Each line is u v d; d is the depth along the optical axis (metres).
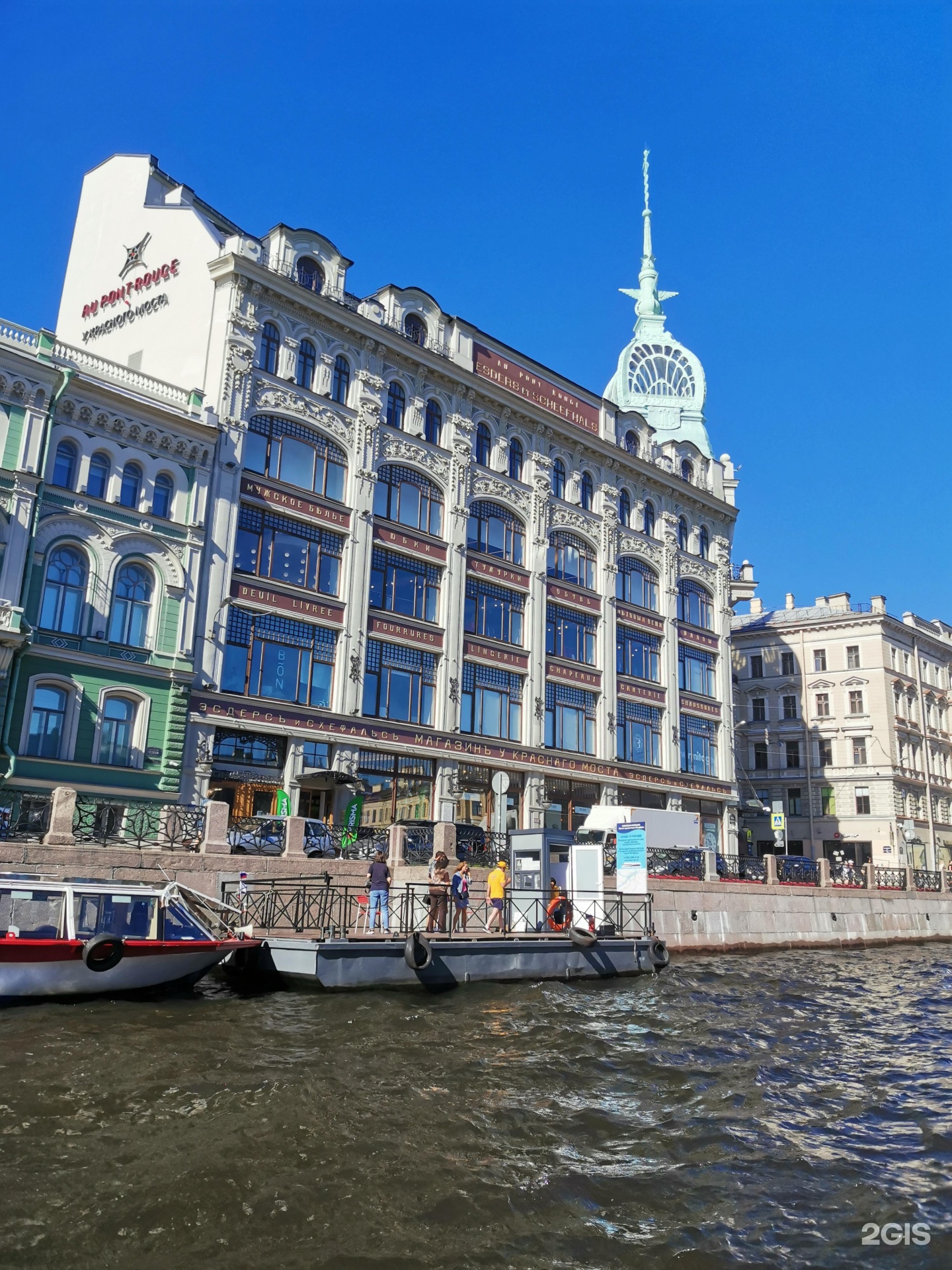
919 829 61.88
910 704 64.62
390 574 36.28
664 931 28.94
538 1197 9.62
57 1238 8.26
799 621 65.38
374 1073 13.21
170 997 16.88
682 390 57.88
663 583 47.88
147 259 36.41
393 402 37.81
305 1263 8.11
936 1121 12.78
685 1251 8.72
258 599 31.92
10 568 25.92
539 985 20.56
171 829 22.50
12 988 15.29
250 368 32.84
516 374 42.59
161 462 30.05
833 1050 16.89
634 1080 13.98
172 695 29.02
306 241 35.44
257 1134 10.62
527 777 39.44
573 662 42.41
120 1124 10.70
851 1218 9.54
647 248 62.34
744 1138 11.66
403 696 35.84
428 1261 8.28
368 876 23.69
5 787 25.38
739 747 65.38
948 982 26.69
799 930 33.44
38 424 27.12
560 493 43.94
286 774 31.78
